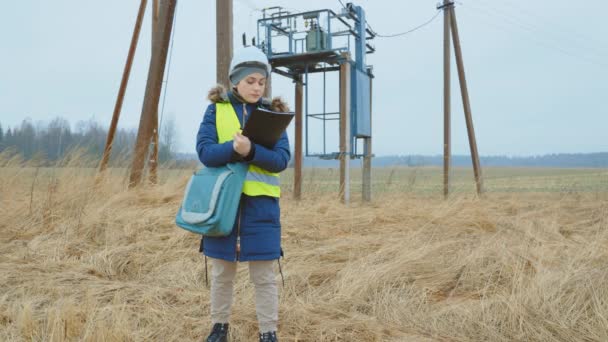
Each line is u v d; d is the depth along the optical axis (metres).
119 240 5.14
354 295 3.70
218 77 6.79
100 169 7.42
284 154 2.63
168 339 2.86
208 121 2.65
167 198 7.05
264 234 2.54
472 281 4.12
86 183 6.74
